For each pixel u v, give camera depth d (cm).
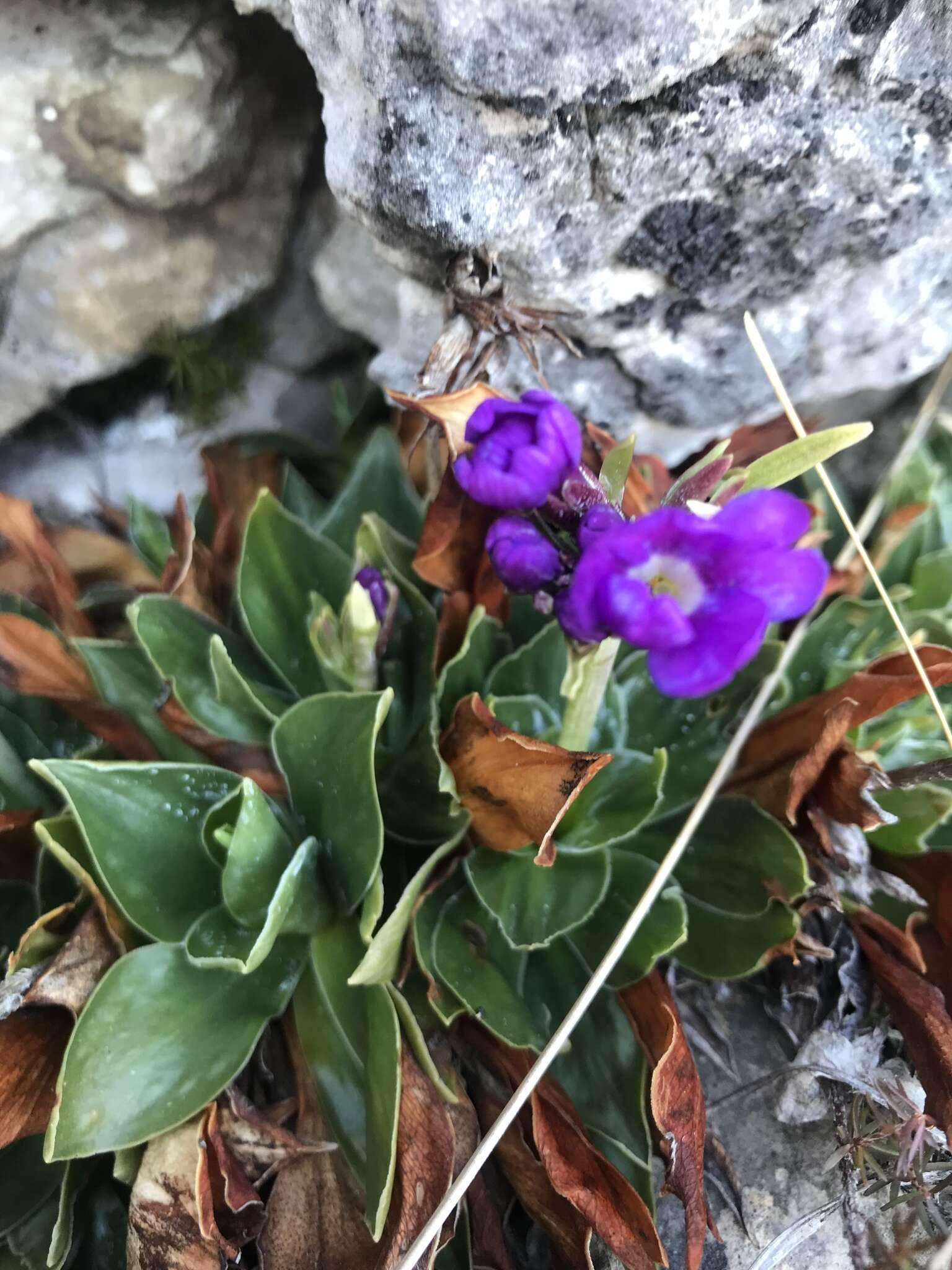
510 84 10
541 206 12
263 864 11
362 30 11
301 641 14
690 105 11
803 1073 13
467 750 12
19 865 13
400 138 11
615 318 14
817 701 13
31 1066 11
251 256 16
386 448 15
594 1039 12
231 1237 11
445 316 12
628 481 13
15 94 13
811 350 14
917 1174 11
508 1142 12
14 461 17
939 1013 12
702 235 12
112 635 16
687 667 8
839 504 12
